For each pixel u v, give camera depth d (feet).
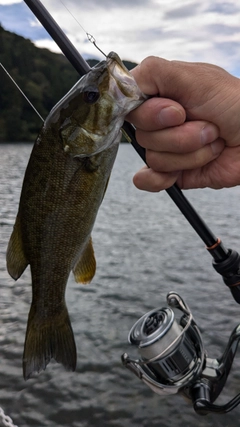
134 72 0.76
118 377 1.83
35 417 1.59
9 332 2.16
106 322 2.33
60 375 1.83
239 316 2.41
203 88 0.71
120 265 3.35
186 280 3.01
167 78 0.72
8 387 1.74
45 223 0.91
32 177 0.90
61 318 1.00
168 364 1.08
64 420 1.58
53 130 0.86
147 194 7.59
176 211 5.91
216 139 0.78
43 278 0.96
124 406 1.66
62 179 0.87
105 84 0.79
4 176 7.71
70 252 0.93
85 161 0.86
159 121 0.72
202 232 0.95
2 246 3.53
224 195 7.75
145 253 3.73
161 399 1.69
